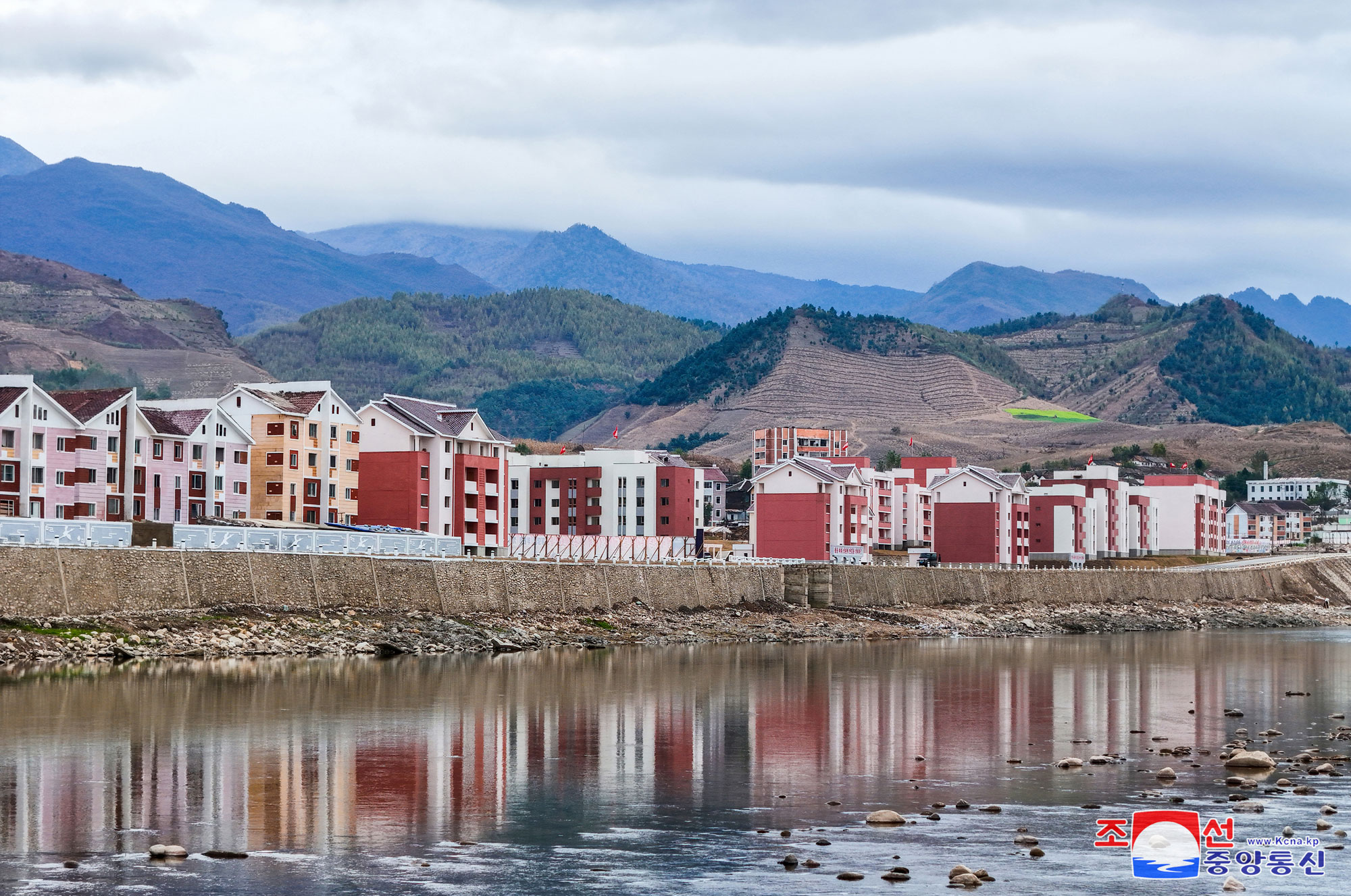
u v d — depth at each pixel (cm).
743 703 9794
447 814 5994
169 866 5100
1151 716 9525
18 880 4878
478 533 19288
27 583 11331
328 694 9606
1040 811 6134
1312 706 10262
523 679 11019
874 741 8106
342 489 18125
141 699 9094
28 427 14612
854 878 5003
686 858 5281
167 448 16200
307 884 4906
